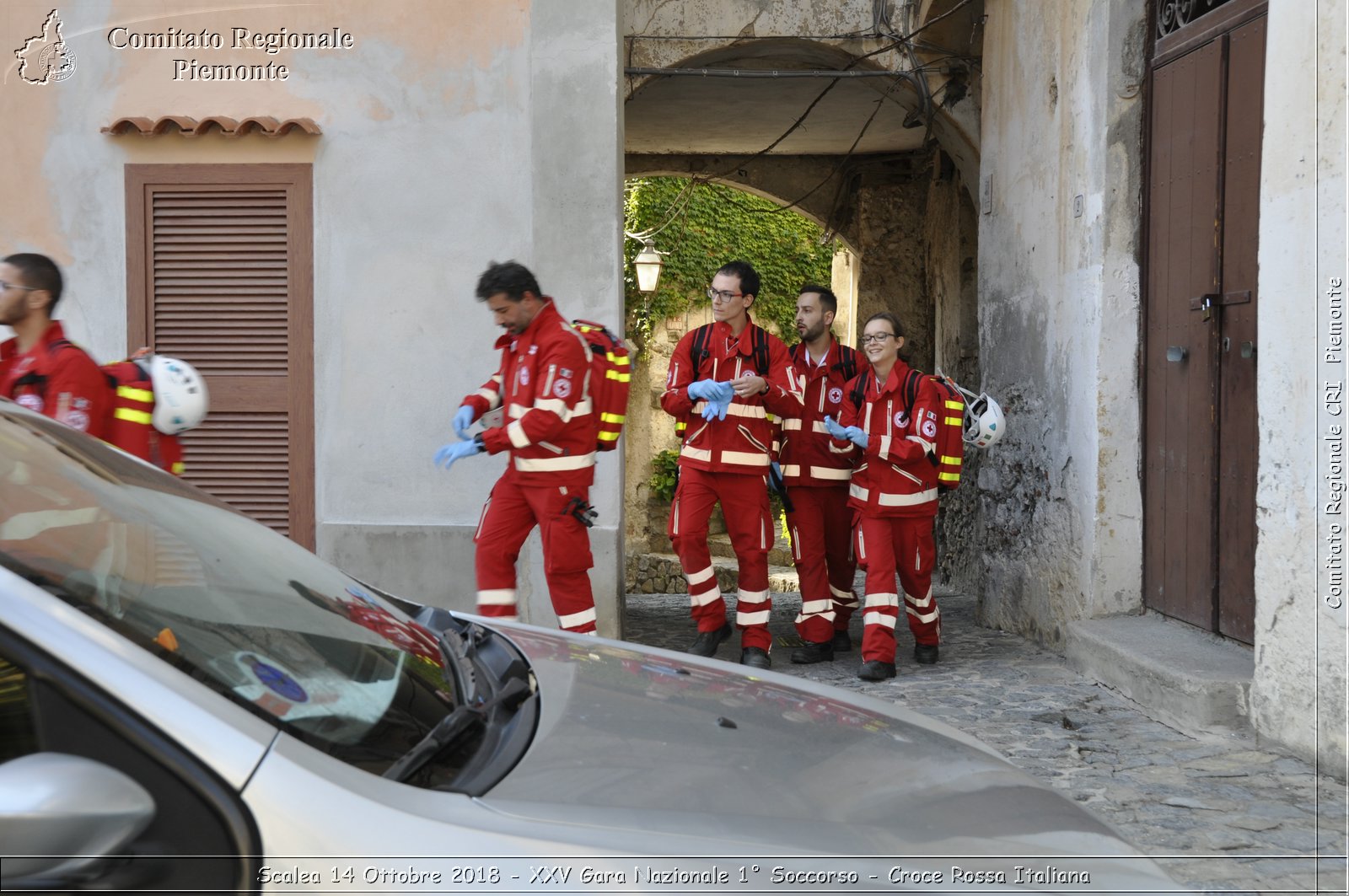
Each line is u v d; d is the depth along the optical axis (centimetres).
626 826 173
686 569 656
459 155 670
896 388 623
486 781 183
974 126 917
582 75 662
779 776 203
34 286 417
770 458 651
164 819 153
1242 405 521
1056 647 688
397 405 672
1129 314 628
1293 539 443
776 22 911
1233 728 487
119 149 671
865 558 632
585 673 247
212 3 670
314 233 673
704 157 1380
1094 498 632
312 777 162
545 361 515
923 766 223
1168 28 601
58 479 223
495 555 537
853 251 1394
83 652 161
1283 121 445
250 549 245
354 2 668
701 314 1814
